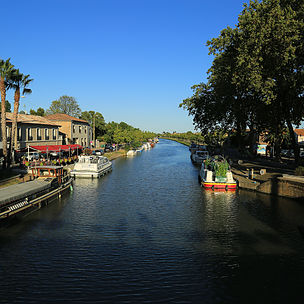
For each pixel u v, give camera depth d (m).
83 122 72.62
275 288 11.51
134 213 21.50
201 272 12.69
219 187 29.34
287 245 15.67
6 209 18.00
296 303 10.54
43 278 12.02
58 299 10.61
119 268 12.95
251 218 20.41
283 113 37.84
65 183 28.64
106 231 17.62
